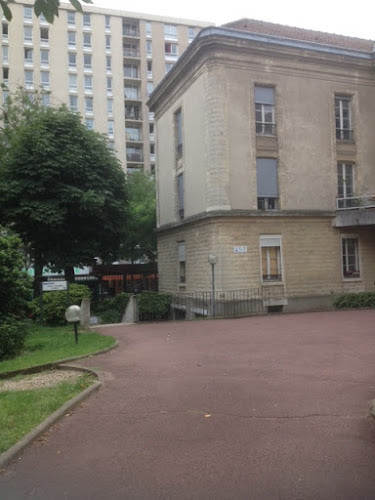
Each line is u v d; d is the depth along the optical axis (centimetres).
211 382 750
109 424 563
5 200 2222
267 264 2058
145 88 6134
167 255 2595
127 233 2923
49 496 391
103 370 868
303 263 2103
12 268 1218
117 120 5947
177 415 589
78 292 1850
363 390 674
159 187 2747
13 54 5497
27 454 480
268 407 608
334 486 390
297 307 2070
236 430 528
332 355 943
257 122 2095
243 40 2030
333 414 571
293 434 509
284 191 2102
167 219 2608
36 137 2273
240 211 1995
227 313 1944
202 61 2072
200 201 2152
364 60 2242
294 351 1003
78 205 2303
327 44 2261
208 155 2034
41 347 1213
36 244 2409
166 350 1080
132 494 390
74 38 5809
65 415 601
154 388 724
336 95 2250
